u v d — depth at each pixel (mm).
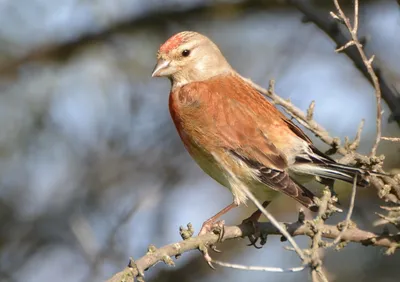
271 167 9711
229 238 9180
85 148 14031
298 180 9828
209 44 11117
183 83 11023
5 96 14219
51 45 14617
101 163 13875
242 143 9969
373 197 12602
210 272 13133
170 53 11016
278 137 9891
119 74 14492
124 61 14562
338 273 12375
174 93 10938
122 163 13852
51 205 13711
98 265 12344
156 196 13344
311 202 8977
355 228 8836
